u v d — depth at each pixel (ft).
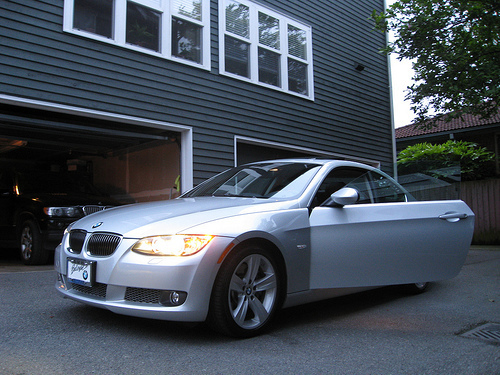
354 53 39.27
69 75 21.85
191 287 9.00
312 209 11.49
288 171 13.01
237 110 29.12
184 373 7.76
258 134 30.25
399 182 14.29
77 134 24.90
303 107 33.88
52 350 8.79
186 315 8.98
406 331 10.74
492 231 37.88
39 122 20.56
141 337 9.70
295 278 10.75
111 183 33.14
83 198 22.11
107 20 23.66
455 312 12.73
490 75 29.68
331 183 12.60
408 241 12.91
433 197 14.74
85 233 10.63
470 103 31.63
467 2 30.35
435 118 34.27
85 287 10.25
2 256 26.37
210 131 27.43
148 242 9.37
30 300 12.84
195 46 27.48
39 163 35.94
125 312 9.25
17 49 20.34
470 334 10.55
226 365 8.18
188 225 9.57
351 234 11.78
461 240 14.37
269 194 12.07
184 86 26.40
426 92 32.12
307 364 8.36
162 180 28.22
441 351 9.27
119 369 7.88
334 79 36.96
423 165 14.89
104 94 22.97
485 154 48.14
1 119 19.44
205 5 27.96
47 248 19.66
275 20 32.58
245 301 9.84
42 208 19.84
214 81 28.02
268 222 10.34
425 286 15.66
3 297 13.11
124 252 9.46
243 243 9.87
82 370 7.79
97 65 22.86
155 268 9.07
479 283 17.63
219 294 9.32
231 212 10.23
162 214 10.40
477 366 8.44
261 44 31.32
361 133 38.93
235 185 13.32
